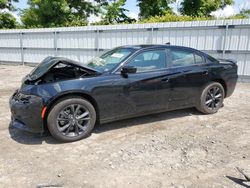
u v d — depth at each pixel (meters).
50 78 4.34
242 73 9.42
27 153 3.84
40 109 3.91
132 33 11.48
